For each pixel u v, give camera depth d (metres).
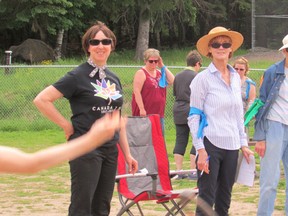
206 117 6.83
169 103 18.28
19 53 31.52
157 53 10.48
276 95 7.30
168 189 7.82
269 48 35.81
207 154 6.75
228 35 6.93
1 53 39.62
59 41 36.03
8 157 2.50
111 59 36.25
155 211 8.97
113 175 6.29
